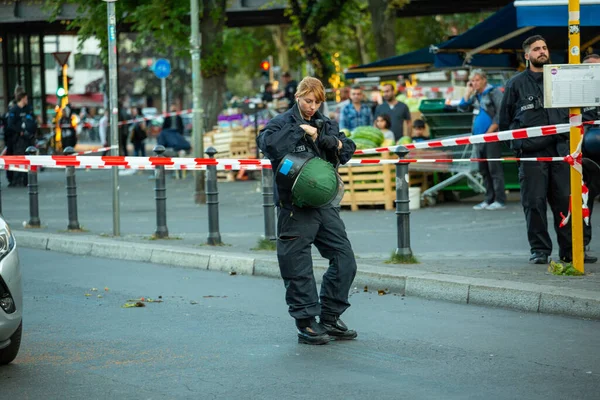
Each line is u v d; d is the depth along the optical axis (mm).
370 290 14242
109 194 32938
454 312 12508
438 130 26906
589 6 18062
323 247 11000
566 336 11000
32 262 18297
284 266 10859
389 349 10562
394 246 18000
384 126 26859
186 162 18297
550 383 9070
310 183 10453
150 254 18094
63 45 129375
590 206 15094
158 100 112312
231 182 38000
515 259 15555
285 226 10805
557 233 14688
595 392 8758
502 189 24312
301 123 10641
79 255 19328
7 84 61562
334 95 46469
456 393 8773
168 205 28344
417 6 52219
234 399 8727
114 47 20406
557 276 13547
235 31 68438
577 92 13047
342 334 11039
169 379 9477
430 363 9914
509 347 10539
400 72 36031
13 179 37062
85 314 12930
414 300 13406
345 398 8680
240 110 45031
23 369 9992
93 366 10055
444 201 27188
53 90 129500
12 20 56312
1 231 9695
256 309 13070
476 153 24688
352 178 25547
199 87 27891
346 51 74938
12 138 36750
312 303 10836
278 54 86125
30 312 13141
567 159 13523
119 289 14969
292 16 45031
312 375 9508
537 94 14531
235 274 16344
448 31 73375
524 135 14461
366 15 55938
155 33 42688
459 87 37062
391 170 25484
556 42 26375
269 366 9914
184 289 14859
